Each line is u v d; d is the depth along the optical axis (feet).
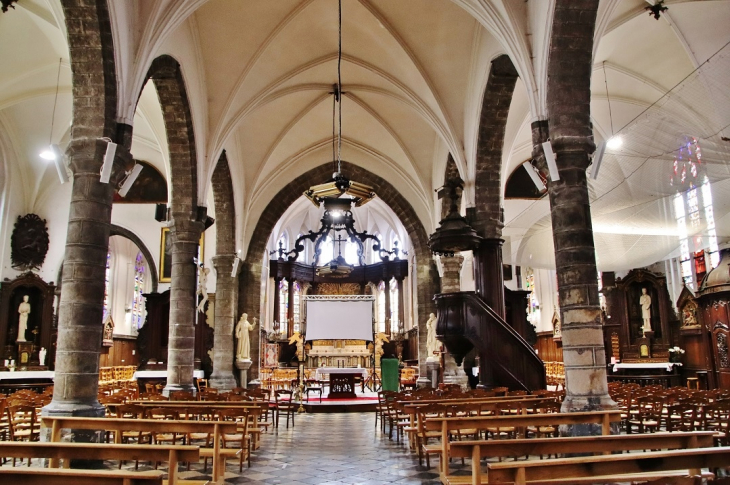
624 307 77.25
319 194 63.98
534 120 38.24
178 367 52.70
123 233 92.68
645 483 12.50
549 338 95.40
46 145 78.74
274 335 121.49
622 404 39.45
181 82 50.39
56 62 61.16
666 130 38.37
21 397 35.83
